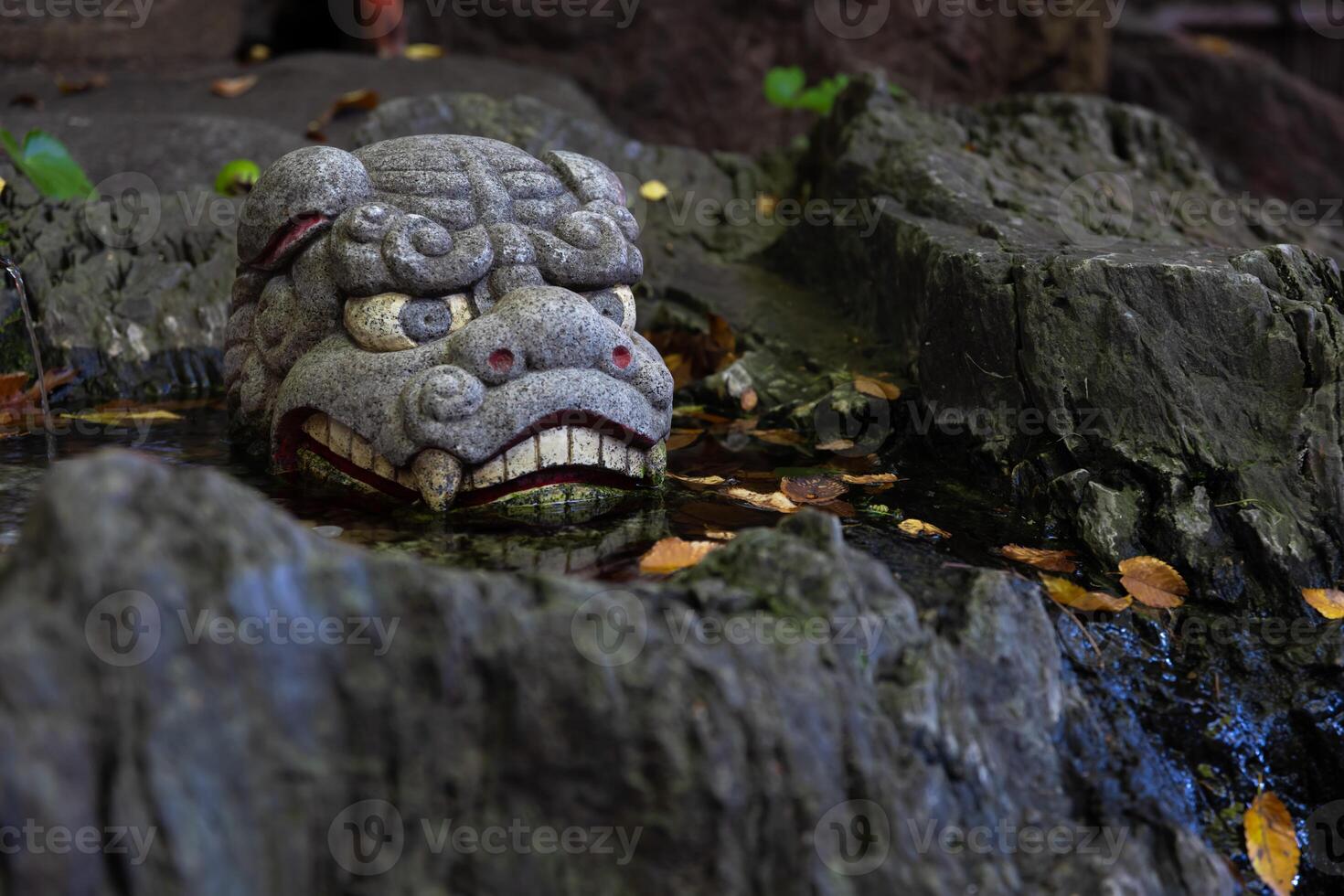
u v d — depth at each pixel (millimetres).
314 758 1733
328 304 2904
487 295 2859
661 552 2451
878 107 5105
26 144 4223
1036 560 2771
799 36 7266
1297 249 3260
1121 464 3012
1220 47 10211
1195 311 3090
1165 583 2699
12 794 1519
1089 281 3191
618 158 5367
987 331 3375
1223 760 2420
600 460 2879
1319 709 2484
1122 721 2383
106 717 1587
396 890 1771
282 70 6336
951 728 2064
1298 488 2820
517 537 2645
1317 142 9703
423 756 1800
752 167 5566
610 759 1833
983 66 7617
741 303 4586
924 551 2656
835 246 4629
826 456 3590
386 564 1817
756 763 1854
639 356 2924
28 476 3012
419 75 6348
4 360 4059
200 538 1680
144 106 5727
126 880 1580
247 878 1648
